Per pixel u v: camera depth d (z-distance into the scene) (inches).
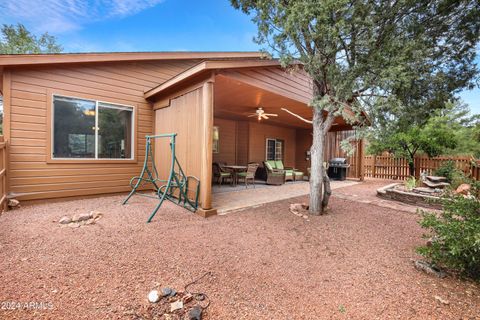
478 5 124.3
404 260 96.7
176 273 81.9
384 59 118.3
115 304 64.5
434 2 123.5
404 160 371.2
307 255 100.3
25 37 548.4
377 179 391.5
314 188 161.5
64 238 106.3
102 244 101.4
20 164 164.1
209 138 155.6
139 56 211.5
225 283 77.4
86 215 135.5
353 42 124.6
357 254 102.0
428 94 147.8
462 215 87.1
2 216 137.3
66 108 183.0
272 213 162.1
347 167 388.2
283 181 312.5
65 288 70.1
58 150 180.7
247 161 377.4
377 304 68.4
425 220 92.7
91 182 197.5
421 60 124.3
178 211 159.6
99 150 201.2
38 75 169.8
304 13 110.7
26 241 101.3
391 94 123.2
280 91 208.2
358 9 114.6
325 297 71.6
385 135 125.8
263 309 65.5
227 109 286.2
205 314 62.7
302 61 136.7
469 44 137.9
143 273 80.7
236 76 167.0
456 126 582.2
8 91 158.7
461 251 76.9
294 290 74.9
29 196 167.5
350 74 126.3
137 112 222.4
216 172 314.0
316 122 162.6
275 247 107.4
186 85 178.7
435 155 338.3
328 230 131.3
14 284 70.6
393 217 159.0
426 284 79.0
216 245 106.7
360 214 165.5
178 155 190.7
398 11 123.3
